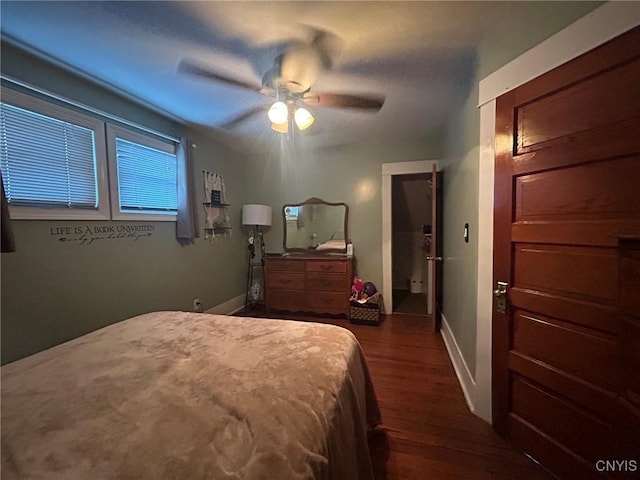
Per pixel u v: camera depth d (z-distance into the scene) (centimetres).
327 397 101
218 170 381
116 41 171
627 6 106
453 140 269
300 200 428
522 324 150
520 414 154
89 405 93
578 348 126
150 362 122
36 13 147
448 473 141
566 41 124
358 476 112
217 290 379
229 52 183
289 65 197
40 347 192
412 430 170
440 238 353
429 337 314
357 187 404
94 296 226
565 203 128
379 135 360
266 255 409
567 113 125
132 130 259
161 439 77
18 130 182
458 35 167
